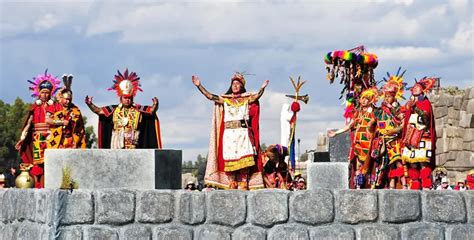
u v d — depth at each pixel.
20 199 18.58
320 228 17.50
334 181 19.22
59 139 22.75
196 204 17.34
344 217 17.55
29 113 22.92
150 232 17.25
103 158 17.92
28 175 20.39
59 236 16.92
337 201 17.56
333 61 24.42
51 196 17.09
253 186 20.39
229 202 17.41
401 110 22.34
